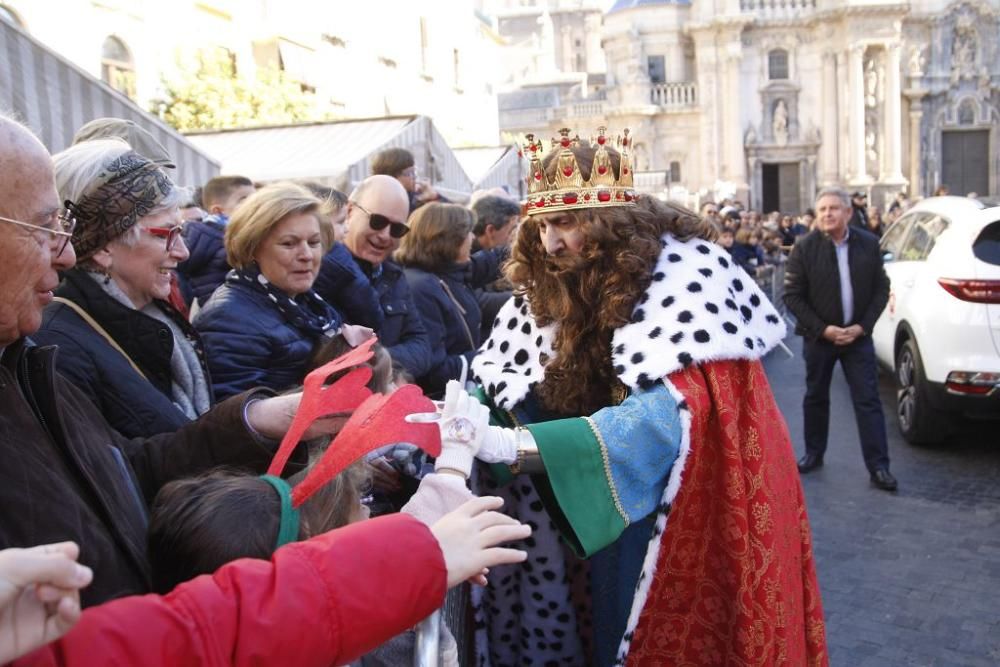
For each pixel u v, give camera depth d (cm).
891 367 752
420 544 120
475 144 3050
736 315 200
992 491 555
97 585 125
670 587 200
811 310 586
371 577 114
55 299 206
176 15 1458
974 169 3591
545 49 5469
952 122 3531
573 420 188
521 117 4581
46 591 86
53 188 137
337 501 147
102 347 202
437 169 1090
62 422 136
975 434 692
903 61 3503
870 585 427
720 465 194
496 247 532
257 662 105
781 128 3541
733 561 193
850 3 3288
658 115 3659
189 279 411
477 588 235
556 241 208
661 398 188
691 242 212
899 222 827
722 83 3550
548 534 227
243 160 988
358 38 2139
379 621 114
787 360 1117
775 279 1416
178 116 1334
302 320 274
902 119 3534
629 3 3791
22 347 139
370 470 201
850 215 577
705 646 200
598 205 201
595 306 208
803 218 2273
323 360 241
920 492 559
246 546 129
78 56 1230
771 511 199
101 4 1275
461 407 173
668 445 188
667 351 190
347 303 342
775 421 212
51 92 549
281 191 273
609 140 215
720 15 3478
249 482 138
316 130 1059
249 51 1670
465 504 135
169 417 204
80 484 136
